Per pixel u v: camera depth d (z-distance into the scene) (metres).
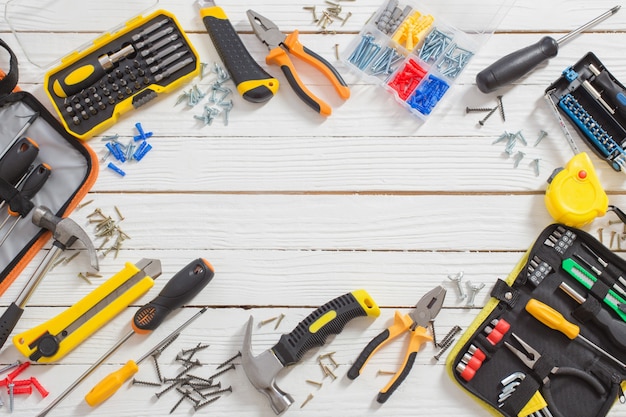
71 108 1.04
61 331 0.99
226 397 1.00
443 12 1.11
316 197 1.06
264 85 1.05
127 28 1.05
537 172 1.06
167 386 1.00
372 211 1.05
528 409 0.99
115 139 1.06
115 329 1.01
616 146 1.04
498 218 1.05
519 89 1.09
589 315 1.00
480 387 1.00
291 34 1.07
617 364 0.99
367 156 1.07
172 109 1.07
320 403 1.00
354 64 1.09
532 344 1.01
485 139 1.07
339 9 1.10
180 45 1.06
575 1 1.11
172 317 1.02
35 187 1.01
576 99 1.07
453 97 1.08
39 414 0.98
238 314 1.02
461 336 1.01
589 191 1.02
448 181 1.06
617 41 1.10
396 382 0.98
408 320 1.00
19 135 1.03
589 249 1.02
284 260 1.04
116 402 0.99
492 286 1.03
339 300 0.99
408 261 1.04
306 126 1.07
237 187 1.06
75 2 1.09
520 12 1.11
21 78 1.07
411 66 1.08
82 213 1.04
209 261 1.04
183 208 1.05
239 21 1.10
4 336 0.98
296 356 0.98
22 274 1.02
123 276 1.00
